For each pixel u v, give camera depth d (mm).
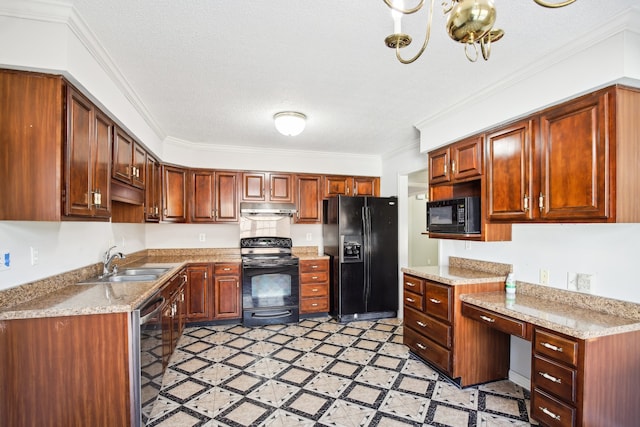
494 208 2438
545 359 1836
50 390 1654
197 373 2752
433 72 2158
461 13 972
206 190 4180
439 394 2441
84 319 1688
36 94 1561
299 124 2961
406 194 4414
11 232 1698
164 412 2197
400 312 4387
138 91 2445
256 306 4039
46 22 1515
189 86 2365
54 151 1570
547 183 2035
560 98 1910
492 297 2414
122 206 3047
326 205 4645
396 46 1118
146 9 1509
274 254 4543
